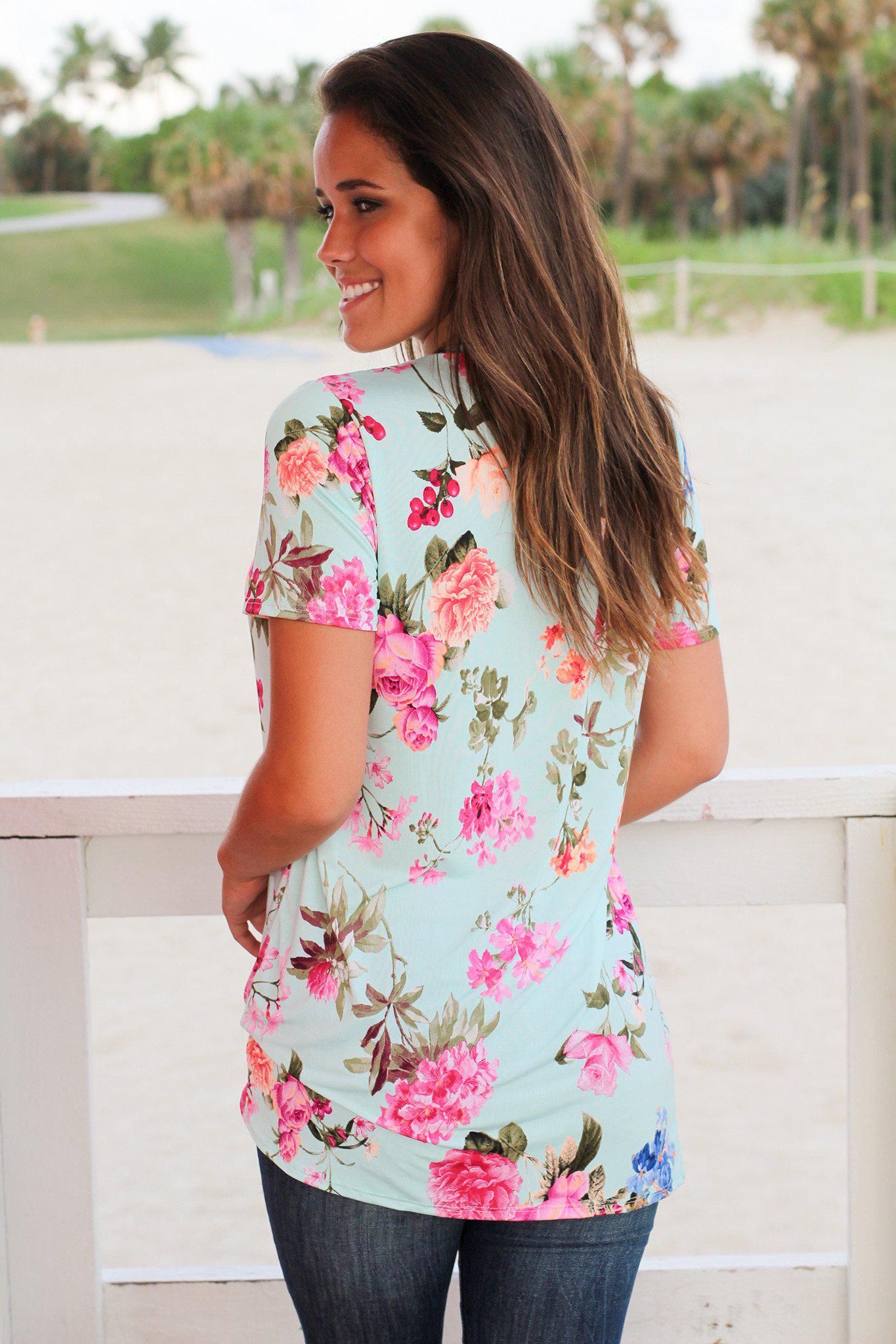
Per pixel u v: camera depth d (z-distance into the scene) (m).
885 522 10.02
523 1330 1.05
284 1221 1.04
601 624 1.04
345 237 1.04
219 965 4.43
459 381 1.00
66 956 1.42
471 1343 1.08
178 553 9.88
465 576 0.99
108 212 51.53
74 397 15.77
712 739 1.17
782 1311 1.49
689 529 1.11
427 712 0.99
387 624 0.98
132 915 1.44
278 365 18.83
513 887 1.03
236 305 35.00
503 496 1.00
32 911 1.42
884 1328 1.48
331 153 1.02
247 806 0.99
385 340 1.05
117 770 6.16
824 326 18.81
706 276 20.17
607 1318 1.07
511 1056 1.01
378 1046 1.00
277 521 0.97
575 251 1.02
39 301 37.78
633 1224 1.07
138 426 13.88
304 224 35.31
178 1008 4.12
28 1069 1.44
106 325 33.56
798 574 9.08
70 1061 1.44
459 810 1.01
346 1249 1.02
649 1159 1.06
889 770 1.43
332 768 0.96
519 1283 1.05
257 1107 1.05
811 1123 3.47
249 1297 1.48
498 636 1.01
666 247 21.84
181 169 34.53
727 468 11.45
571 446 1.00
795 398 13.99
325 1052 1.01
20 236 45.34
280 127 34.22
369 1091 1.00
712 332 18.94
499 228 0.99
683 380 15.01
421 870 1.01
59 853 1.41
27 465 12.32
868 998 1.44
